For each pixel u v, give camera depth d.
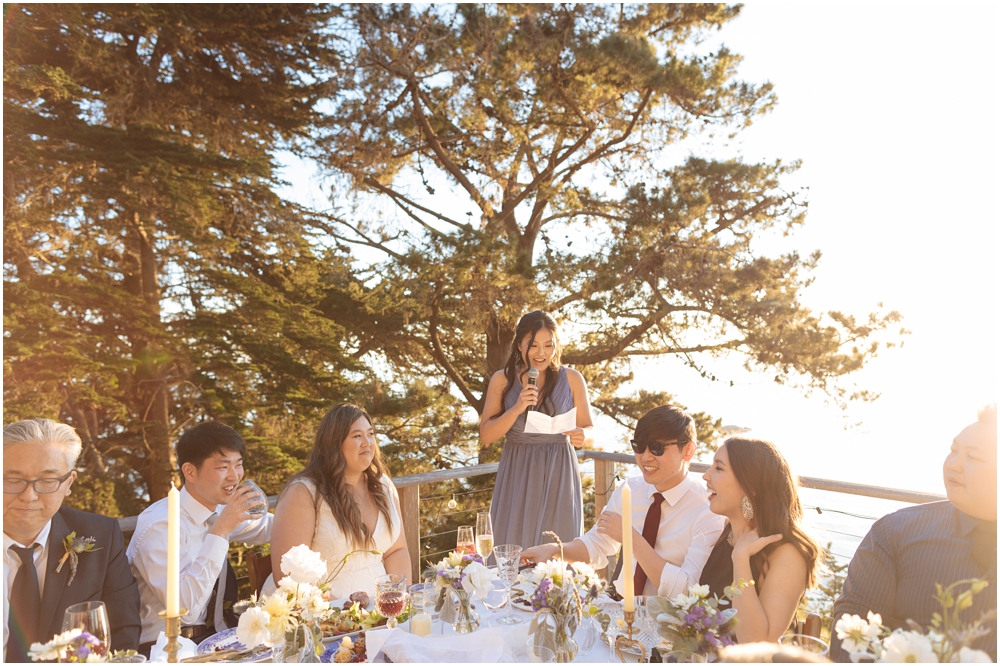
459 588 1.72
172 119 9.95
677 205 9.36
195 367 9.57
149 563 2.19
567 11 9.44
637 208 9.80
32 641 1.79
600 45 8.66
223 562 2.19
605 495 4.06
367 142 9.98
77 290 8.83
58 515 1.92
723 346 10.15
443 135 10.60
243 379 10.12
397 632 1.59
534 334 3.08
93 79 9.29
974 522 1.71
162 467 9.47
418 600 1.76
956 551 1.73
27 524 1.75
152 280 9.89
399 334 10.70
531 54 8.97
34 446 1.74
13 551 1.78
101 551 1.96
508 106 9.80
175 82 10.04
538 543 3.05
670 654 1.36
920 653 1.01
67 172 8.63
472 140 10.47
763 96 9.70
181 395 10.18
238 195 10.52
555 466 3.09
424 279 9.45
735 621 1.36
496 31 8.93
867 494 2.71
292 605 1.43
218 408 9.61
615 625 1.71
